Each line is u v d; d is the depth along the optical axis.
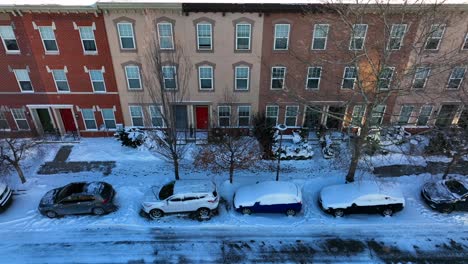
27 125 25.56
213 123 24.42
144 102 24.33
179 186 19.06
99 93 24.17
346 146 23.77
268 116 25.48
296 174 22.22
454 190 19.22
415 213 19.31
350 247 17.50
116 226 18.67
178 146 22.34
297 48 22.28
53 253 17.28
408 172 22.39
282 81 23.77
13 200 20.31
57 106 24.67
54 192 19.69
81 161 23.52
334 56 22.36
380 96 19.44
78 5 20.34
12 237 18.06
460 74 22.98
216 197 18.86
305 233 18.23
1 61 22.56
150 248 17.53
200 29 21.50
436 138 23.25
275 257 17.06
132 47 22.28
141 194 20.64
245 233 18.27
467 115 21.95
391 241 17.77
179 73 22.98
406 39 20.91
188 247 17.58
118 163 23.28
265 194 18.80
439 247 17.42
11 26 21.31
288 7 20.47
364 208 18.73
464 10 20.16
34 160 23.55
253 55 22.58
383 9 17.44
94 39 21.95
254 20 21.17
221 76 23.44
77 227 18.59
